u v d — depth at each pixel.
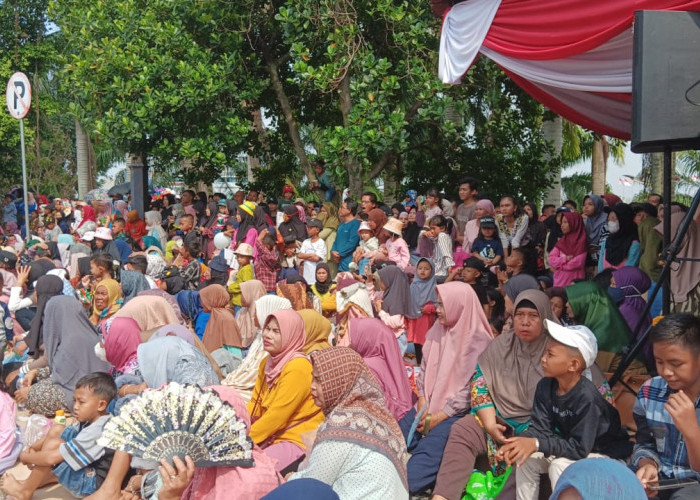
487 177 15.18
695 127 5.22
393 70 14.09
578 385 4.39
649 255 8.29
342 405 3.95
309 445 4.98
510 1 7.05
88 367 6.91
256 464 4.12
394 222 10.75
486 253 9.86
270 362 5.61
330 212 13.23
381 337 5.69
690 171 23.53
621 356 5.47
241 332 8.57
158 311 7.11
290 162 17.48
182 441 3.89
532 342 5.01
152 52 13.94
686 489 3.76
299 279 9.06
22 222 23.00
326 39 13.45
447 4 8.30
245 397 6.23
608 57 6.83
